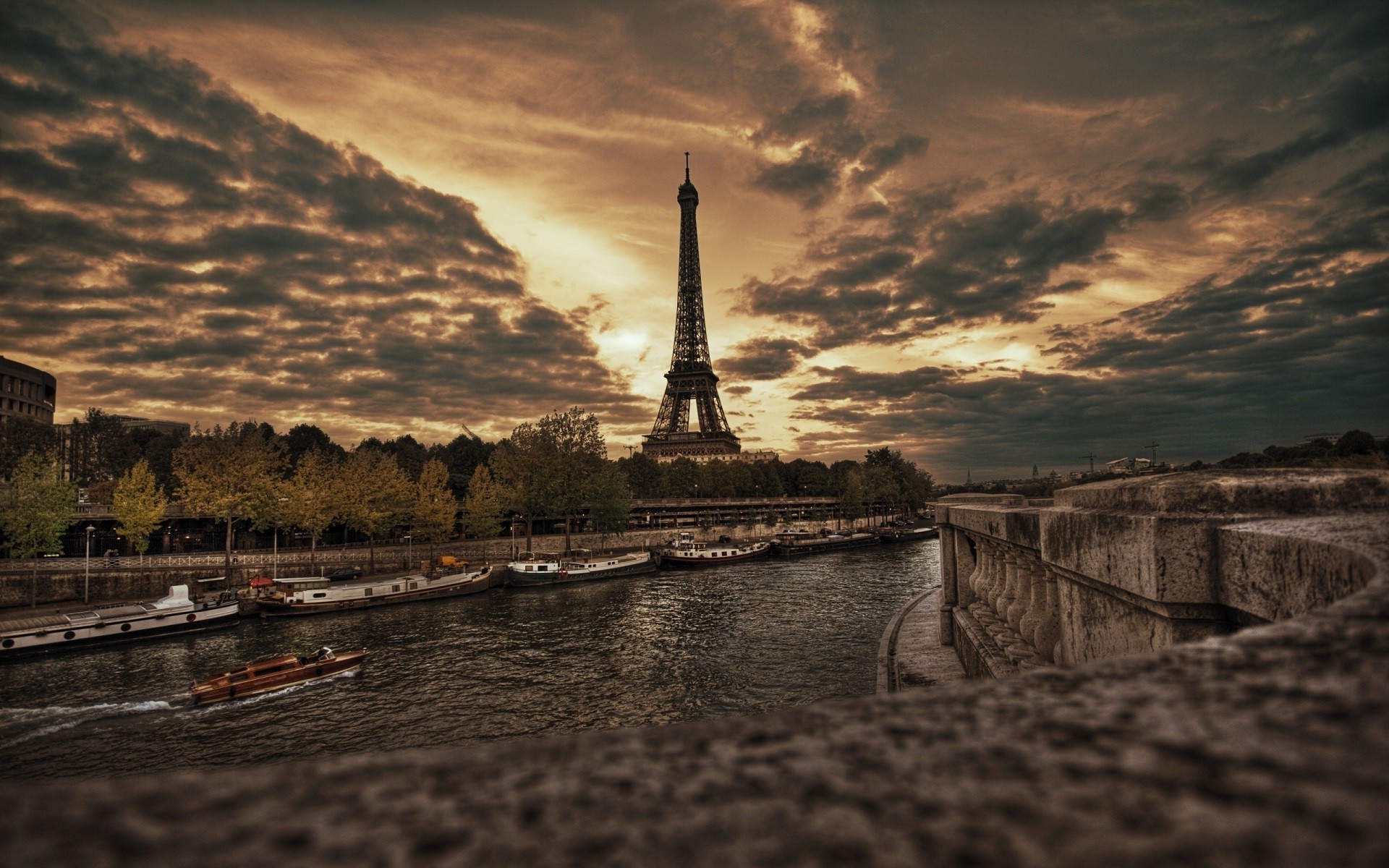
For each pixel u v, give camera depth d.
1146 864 0.56
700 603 56.66
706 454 159.12
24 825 0.82
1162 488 5.43
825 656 36.31
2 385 110.25
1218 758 0.90
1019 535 10.55
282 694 32.97
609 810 0.92
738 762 1.16
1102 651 6.27
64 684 35.44
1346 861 0.52
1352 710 1.04
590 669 36.31
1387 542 2.98
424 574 68.69
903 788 0.94
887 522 167.25
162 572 60.34
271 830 0.85
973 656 14.29
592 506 91.94
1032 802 0.82
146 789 1.03
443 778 1.13
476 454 126.44
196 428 76.88
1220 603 4.56
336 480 72.81
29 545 57.12
